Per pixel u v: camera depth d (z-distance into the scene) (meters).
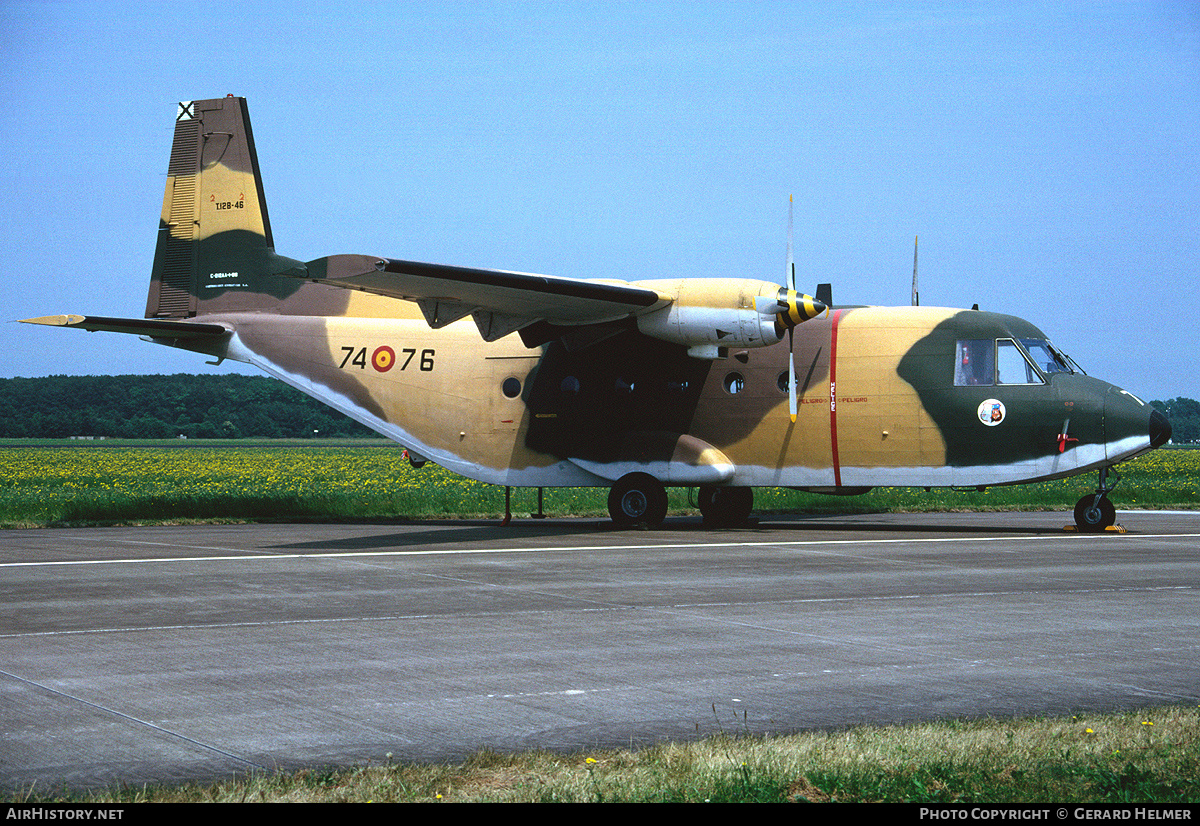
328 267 14.51
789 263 17.92
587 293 16.38
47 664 7.79
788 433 18.25
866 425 17.91
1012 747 5.77
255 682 7.29
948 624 9.38
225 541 16.78
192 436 139.25
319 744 5.93
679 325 17.52
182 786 5.21
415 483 38.00
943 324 17.86
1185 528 19.03
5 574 12.55
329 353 20.84
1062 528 18.70
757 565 13.36
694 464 18.41
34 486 37.19
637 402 18.95
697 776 5.36
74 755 5.70
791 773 5.41
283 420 144.50
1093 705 6.73
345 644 8.54
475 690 7.11
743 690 7.12
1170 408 157.75
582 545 15.80
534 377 19.61
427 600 10.67
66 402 153.00
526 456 19.66
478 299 16.69
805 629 9.16
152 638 8.75
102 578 12.23
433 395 20.20
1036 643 8.58
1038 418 17.20
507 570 12.93
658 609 10.15
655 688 7.18
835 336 18.22
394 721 6.38
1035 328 18.03
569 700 6.88
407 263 14.52
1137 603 10.47
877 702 6.82
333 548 15.49
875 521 21.14
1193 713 6.42
